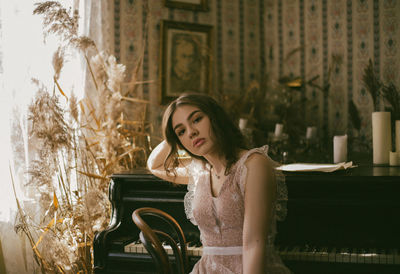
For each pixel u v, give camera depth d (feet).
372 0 12.82
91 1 10.23
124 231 6.49
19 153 8.46
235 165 4.60
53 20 8.47
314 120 13.98
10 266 8.39
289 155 10.75
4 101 8.32
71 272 8.49
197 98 4.64
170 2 12.91
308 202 5.91
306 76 14.23
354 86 13.20
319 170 5.98
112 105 9.16
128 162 10.16
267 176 4.32
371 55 12.87
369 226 5.87
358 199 5.76
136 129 10.91
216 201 4.74
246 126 12.46
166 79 12.86
